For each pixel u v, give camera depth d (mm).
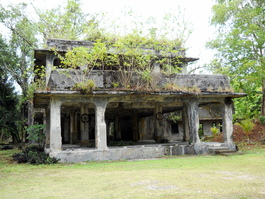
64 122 22391
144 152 13664
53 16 20297
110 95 12906
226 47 19875
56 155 12172
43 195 5941
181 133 26125
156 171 8594
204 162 10812
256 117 22766
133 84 13602
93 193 5875
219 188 5891
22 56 27984
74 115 19656
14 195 6102
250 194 5332
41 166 11180
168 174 7895
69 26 20453
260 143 17734
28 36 25016
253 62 18281
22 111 32750
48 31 21078
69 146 16812
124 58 15156
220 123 27656
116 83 13234
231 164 10031
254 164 9867
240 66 19703
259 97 24969
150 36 16906
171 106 17906
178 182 6633
